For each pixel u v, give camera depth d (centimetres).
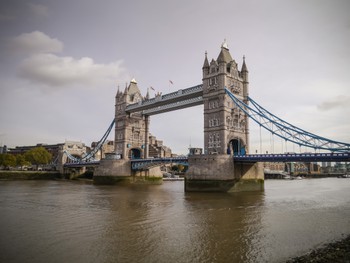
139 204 4400
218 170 6162
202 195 5638
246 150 7069
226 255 2122
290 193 6341
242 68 7425
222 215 3512
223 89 6731
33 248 2250
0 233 2670
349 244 2319
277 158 5594
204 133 6994
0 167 14425
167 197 5297
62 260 2017
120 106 10312
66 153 13762
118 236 2575
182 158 7381
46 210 3862
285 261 2009
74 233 2672
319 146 5325
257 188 6794
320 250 2200
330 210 3903
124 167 9331
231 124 6825
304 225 3019
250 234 2658
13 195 5603
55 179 12688
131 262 1984
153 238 2520
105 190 6894
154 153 15688
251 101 7131
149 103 8894
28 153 13950
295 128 5856
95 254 2128
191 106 8175
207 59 7306
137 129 10275
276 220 3247
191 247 2286
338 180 14888
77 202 4628
